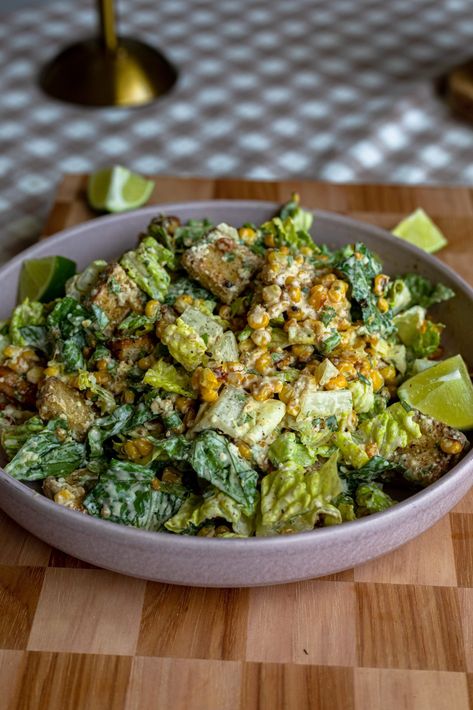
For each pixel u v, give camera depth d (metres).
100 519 0.50
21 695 0.50
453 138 1.00
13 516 0.53
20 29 1.10
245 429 0.53
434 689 0.50
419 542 0.56
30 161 0.96
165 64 1.05
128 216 0.67
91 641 0.52
